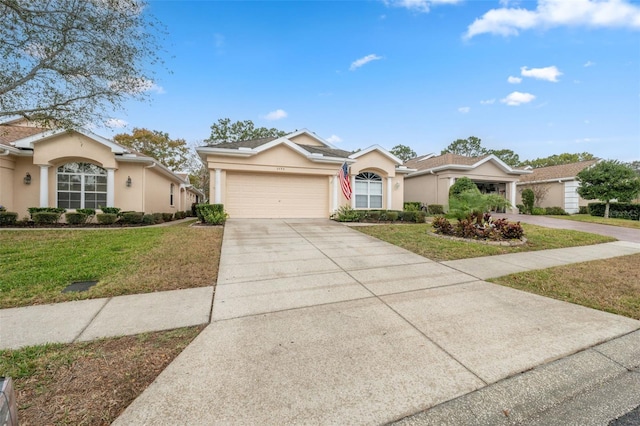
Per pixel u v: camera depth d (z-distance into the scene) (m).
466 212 10.24
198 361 2.71
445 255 7.35
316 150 15.55
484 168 20.69
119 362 2.67
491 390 2.37
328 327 3.46
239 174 13.59
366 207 16.34
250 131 33.53
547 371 2.64
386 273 5.79
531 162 47.56
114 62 8.35
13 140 12.69
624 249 8.66
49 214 11.22
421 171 21.84
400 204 17.34
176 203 21.42
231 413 2.05
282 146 13.79
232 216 13.53
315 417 2.03
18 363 2.61
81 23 7.68
